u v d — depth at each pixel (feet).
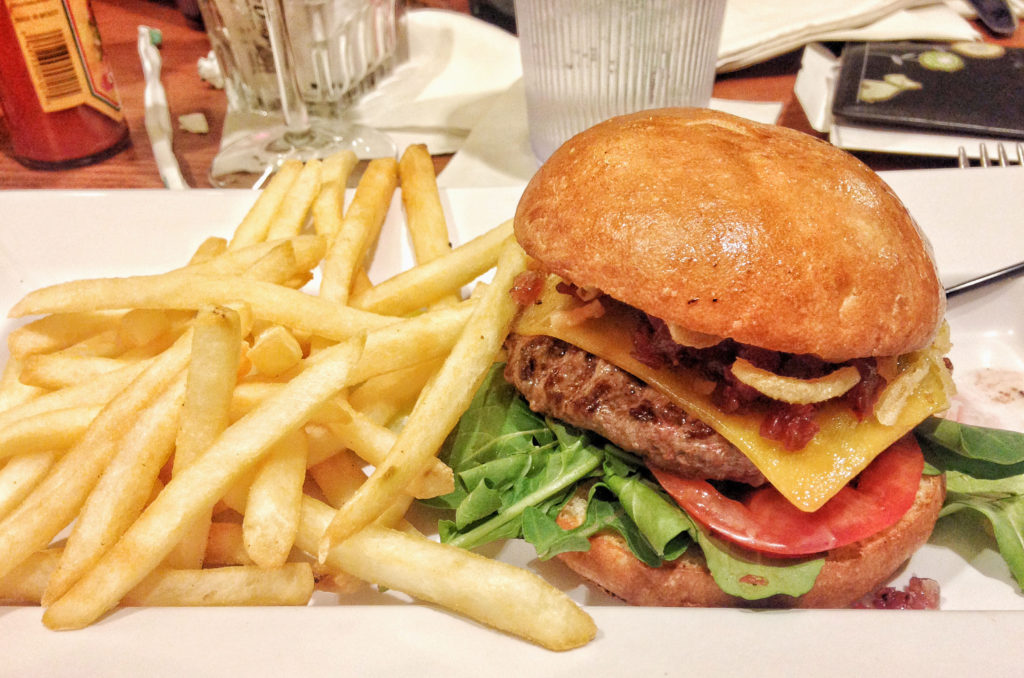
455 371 0.75
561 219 0.73
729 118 0.77
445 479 0.74
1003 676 0.62
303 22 1.34
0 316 0.99
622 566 0.74
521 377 0.78
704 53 1.20
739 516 0.72
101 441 0.73
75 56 1.26
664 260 0.66
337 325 0.83
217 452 0.69
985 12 1.59
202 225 1.05
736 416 0.70
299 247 0.91
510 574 0.66
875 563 0.73
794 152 0.71
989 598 0.79
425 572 0.68
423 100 1.49
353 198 1.06
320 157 1.32
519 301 0.80
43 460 0.78
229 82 1.47
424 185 1.04
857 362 0.70
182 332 0.87
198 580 0.71
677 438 0.70
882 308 0.66
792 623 0.66
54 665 0.64
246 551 0.73
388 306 0.91
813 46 1.51
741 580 0.70
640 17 1.12
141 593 0.70
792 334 0.65
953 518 0.85
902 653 0.63
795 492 0.68
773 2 1.58
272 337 0.74
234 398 0.76
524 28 1.19
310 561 0.82
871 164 1.25
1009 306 1.03
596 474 0.79
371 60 1.48
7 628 0.66
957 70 1.35
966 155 1.16
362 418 0.78
